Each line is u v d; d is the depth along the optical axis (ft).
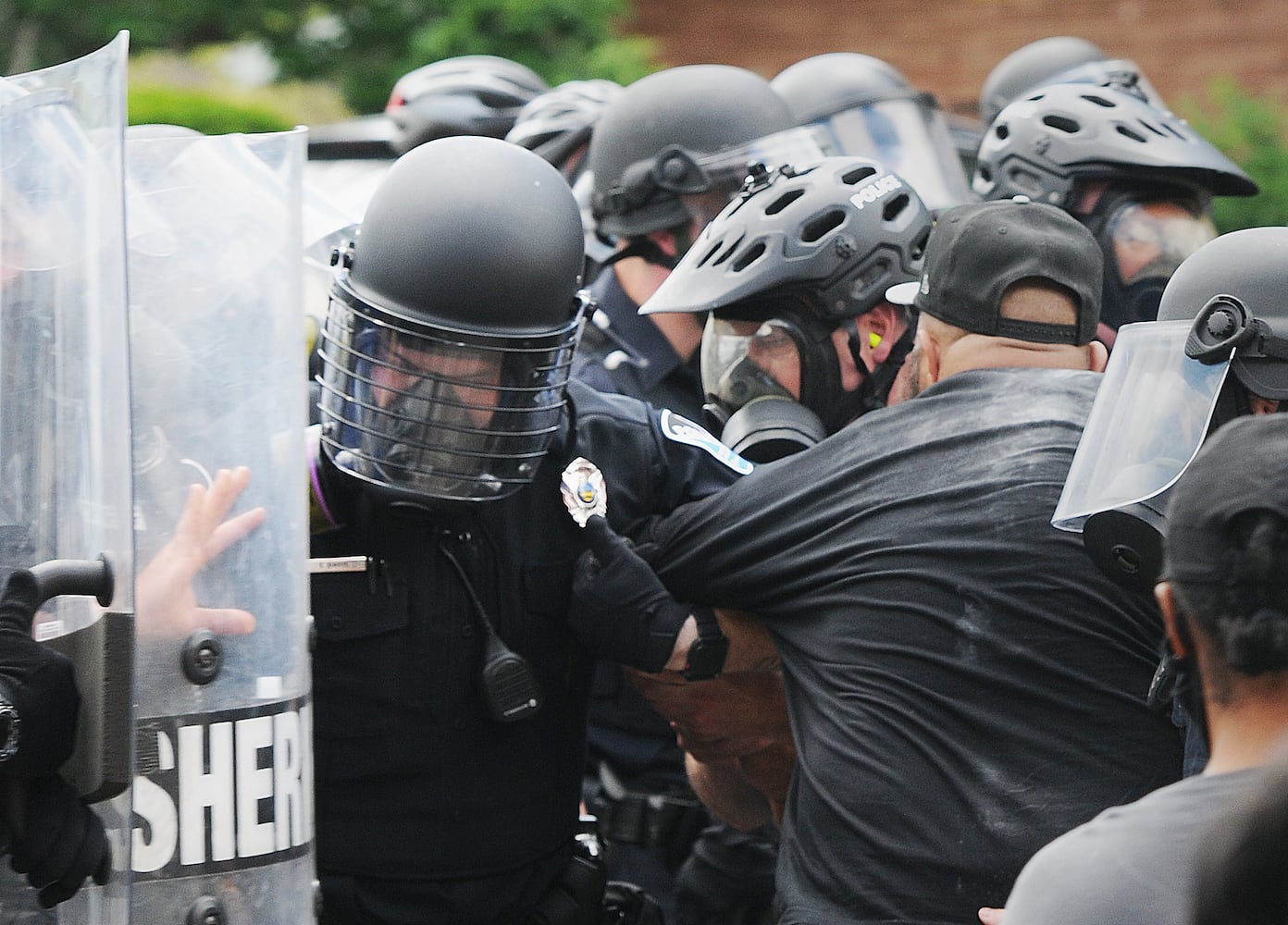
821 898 24.23
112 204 20.49
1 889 22.29
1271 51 103.24
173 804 22.45
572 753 27.40
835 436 26.35
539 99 51.03
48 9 96.17
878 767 24.02
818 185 29.32
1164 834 16.47
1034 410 25.30
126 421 20.71
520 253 24.02
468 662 25.58
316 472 24.94
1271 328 22.56
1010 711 23.75
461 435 24.08
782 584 25.89
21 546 21.77
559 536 26.53
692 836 36.09
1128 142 36.76
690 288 29.25
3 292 21.68
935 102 44.37
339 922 25.63
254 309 22.89
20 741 20.36
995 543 24.30
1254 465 16.97
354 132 59.31
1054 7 107.24
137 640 22.08
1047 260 26.96
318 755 25.36
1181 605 17.48
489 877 26.22
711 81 37.52
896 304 29.50
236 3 96.32
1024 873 17.22
